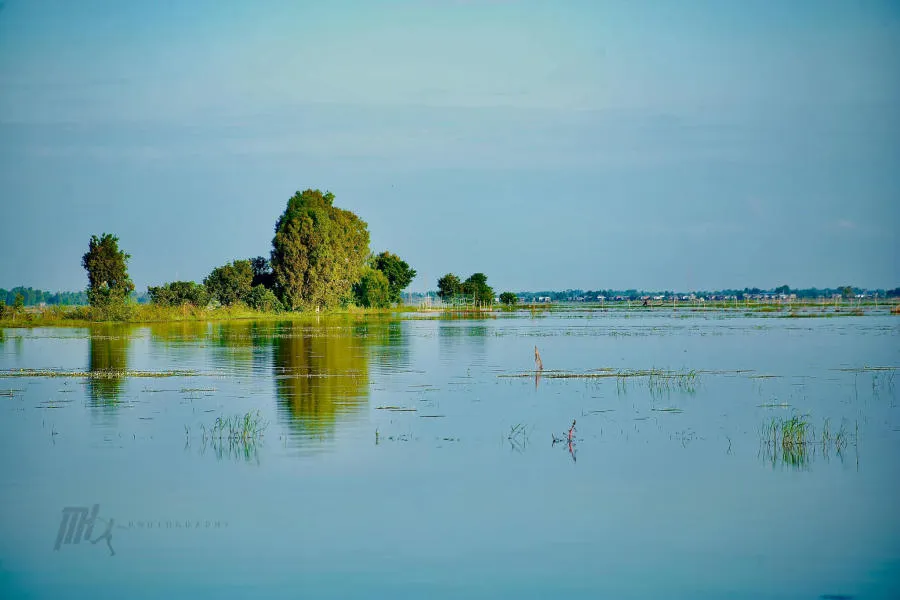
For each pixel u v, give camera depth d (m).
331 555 40.56
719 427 66.38
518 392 84.62
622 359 120.25
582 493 49.09
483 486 50.16
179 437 62.50
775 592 37.06
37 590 37.09
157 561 40.00
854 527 44.03
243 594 36.78
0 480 51.50
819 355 126.12
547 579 38.19
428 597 36.44
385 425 66.69
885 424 67.38
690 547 41.50
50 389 86.19
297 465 54.59
